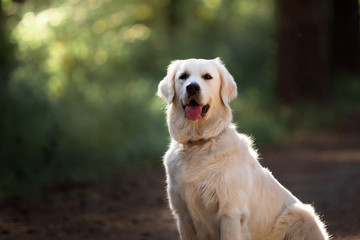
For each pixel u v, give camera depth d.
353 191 10.47
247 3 38.69
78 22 21.97
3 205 9.78
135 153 14.47
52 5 19.84
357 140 18.55
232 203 5.64
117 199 10.59
